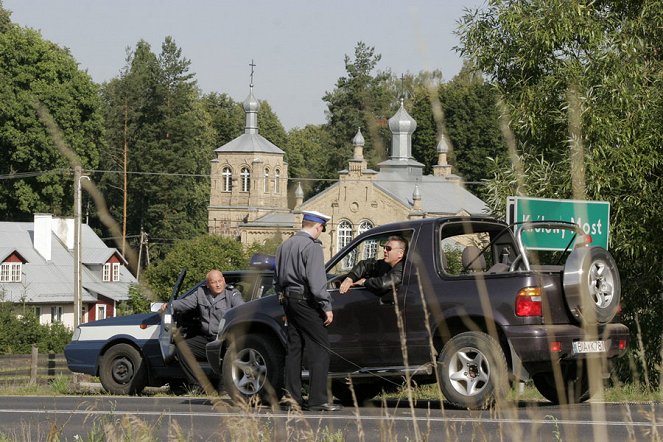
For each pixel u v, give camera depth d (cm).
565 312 2517
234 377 2733
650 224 4212
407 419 2144
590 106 4175
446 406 2636
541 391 2788
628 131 4141
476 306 2489
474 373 2466
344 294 2669
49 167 14575
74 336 4231
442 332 2500
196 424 2203
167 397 3241
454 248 2653
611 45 4197
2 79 14362
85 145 8575
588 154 4178
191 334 3466
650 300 4284
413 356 2556
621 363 3850
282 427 1891
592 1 4453
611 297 2550
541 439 1814
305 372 2675
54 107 14000
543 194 4331
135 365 4106
